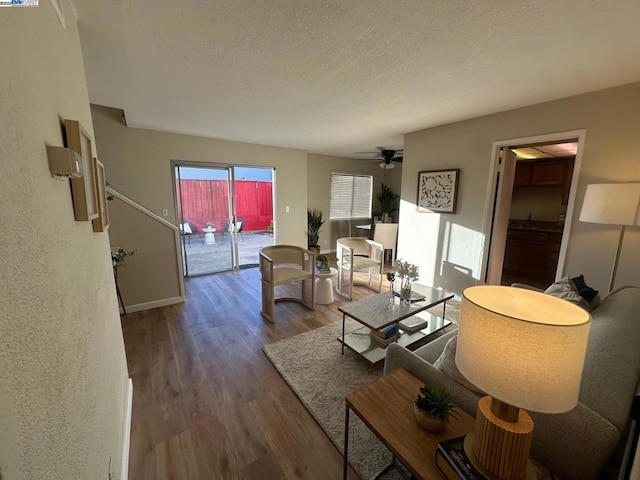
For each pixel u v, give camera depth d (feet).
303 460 4.88
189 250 15.65
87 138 3.43
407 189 13.35
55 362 2.06
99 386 3.35
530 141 9.25
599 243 8.04
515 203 17.49
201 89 7.89
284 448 5.10
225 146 14.93
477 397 3.76
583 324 2.27
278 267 11.74
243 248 21.61
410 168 13.16
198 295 12.74
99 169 4.36
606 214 6.70
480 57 6.05
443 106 9.30
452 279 11.95
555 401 2.30
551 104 8.70
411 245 13.41
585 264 8.33
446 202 11.76
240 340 8.82
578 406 3.01
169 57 6.11
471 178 10.94
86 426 2.69
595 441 2.75
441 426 3.37
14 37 1.77
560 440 2.96
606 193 6.70
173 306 11.48
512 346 2.36
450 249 11.89
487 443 2.72
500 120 9.91
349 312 7.72
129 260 10.67
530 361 2.30
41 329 1.87
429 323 8.93
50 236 2.19
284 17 4.75
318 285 11.73
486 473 2.71
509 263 16.34
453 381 4.07
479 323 2.59
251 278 15.30
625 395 3.15
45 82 2.43
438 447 3.06
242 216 21.79
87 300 3.21
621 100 7.47
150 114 10.34
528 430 2.58
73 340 2.53
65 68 3.32
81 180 2.94
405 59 6.16
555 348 2.23
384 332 7.50
